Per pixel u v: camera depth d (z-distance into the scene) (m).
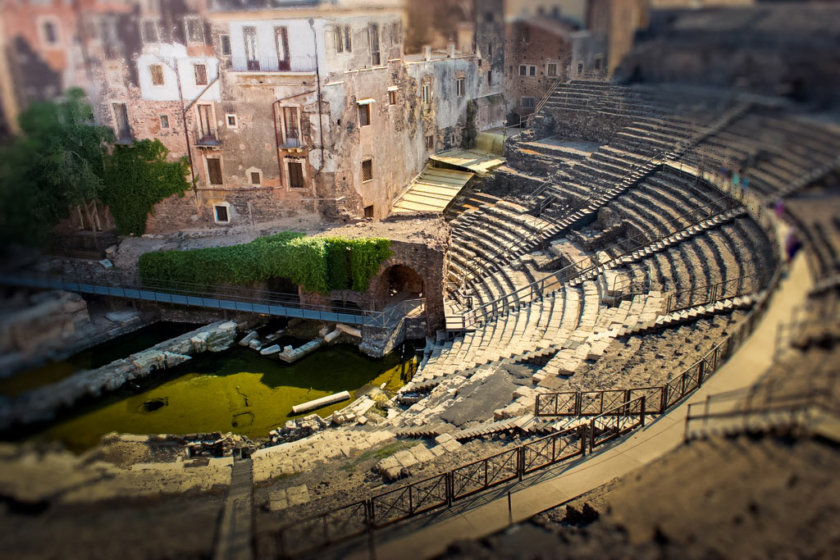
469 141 45.81
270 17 31.33
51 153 27.39
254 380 28.39
